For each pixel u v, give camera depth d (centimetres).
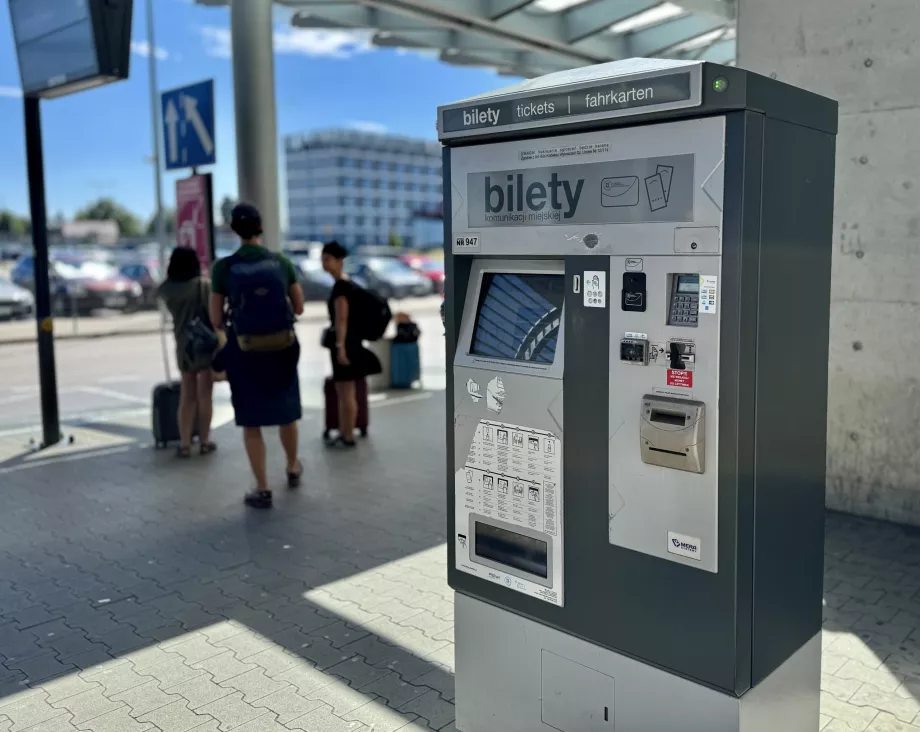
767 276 212
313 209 12506
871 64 471
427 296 2886
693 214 207
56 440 758
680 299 216
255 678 341
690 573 221
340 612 402
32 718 314
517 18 804
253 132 827
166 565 466
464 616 280
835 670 332
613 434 230
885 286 484
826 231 236
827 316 241
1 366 1359
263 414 548
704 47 959
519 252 245
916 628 366
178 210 764
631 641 236
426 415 875
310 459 695
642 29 899
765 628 227
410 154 13100
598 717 248
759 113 201
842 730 291
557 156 231
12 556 483
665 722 234
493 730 279
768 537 224
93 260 2539
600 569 240
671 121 208
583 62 951
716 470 212
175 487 618
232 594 426
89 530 526
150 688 335
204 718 312
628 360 223
